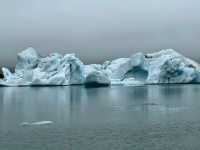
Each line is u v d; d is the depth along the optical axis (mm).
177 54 178750
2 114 66750
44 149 38438
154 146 39375
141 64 170000
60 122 55000
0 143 40969
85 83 159875
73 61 161125
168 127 49844
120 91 136125
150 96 110312
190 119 56781
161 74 168000
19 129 49188
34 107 79750
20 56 172000
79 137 43594
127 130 47750
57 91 139875
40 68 167875
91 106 80562
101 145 39844
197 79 173500
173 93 122312
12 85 171000
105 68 185250
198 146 39156
